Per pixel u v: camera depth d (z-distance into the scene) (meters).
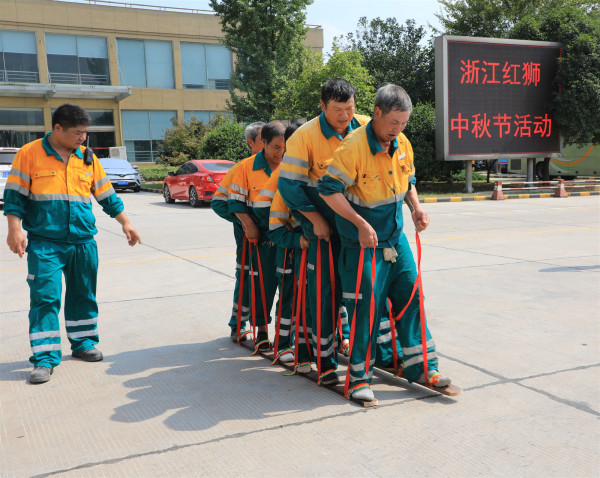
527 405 2.86
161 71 34.56
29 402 3.03
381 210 2.85
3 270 6.89
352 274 2.89
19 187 3.44
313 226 3.04
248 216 3.69
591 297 5.07
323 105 2.95
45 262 3.46
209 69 35.66
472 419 2.72
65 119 3.40
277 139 3.52
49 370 3.39
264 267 3.76
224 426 2.70
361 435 2.57
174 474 2.26
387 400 2.99
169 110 34.88
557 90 18.75
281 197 3.33
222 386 3.24
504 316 4.52
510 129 18.47
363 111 18.77
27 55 31.58
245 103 24.20
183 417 2.81
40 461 2.39
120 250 8.31
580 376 3.24
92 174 3.68
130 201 18.34
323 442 2.51
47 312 3.44
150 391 3.17
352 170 2.76
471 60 17.70
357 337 2.92
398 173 2.86
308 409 2.88
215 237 9.63
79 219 3.57
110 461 2.38
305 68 20.09
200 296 5.42
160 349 3.93
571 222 11.05
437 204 16.12
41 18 31.50
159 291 5.63
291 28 23.88
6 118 31.08
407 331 3.04
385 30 24.62
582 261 6.85
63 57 32.34
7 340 4.14
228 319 4.66
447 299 5.09
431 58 23.09
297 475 2.24
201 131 30.70
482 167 34.09
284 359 3.59
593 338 3.93
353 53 19.05
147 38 33.97
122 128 33.75
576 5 23.16
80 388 3.23
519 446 2.44
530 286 5.55
